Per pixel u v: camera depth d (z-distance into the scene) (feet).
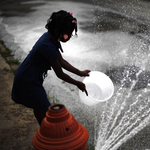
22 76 6.98
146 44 17.83
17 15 32.73
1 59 16.67
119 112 9.73
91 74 9.01
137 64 14.29
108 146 7.70
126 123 8.95
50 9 35.22
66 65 8.00
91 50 17.61
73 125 5.35
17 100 7.46
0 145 8.13
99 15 28.58
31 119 9.62
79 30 23.11
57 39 6.68
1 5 42.04
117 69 13.83
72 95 11.54
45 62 6.93
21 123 9.36
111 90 8.69
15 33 23.93
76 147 5.20
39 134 5.45
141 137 8.07
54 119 5.21
